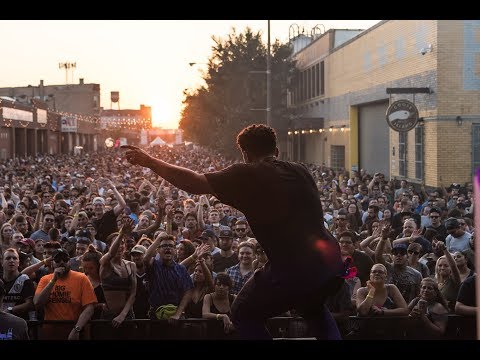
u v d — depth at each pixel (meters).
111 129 143.25
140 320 7.44
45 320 7.40
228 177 3.50
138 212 15.85
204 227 14.05
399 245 9.20
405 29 28.80
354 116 38.84
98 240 12.38
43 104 79.44
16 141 70.31
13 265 8.38
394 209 17.70
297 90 54.81
